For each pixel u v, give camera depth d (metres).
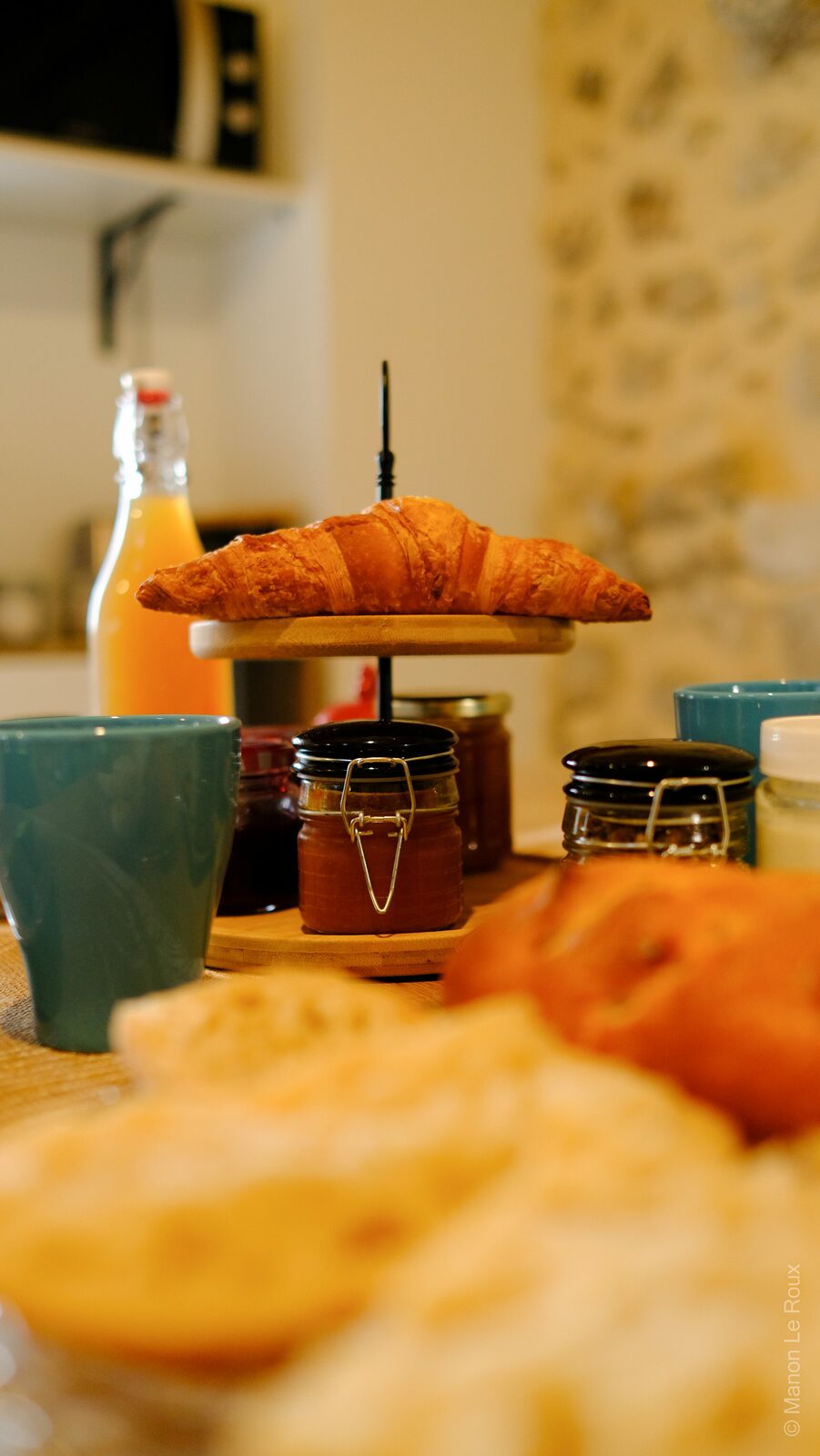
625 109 1.99
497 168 2.04
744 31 1.80
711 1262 0.22
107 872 0.50
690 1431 0.19
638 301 2.00
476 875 0.75
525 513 2.12
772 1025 0.36
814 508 1.76
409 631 0.64
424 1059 0.33
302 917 0.62
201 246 2.16
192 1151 0.29
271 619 0.65
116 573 0.79
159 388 0.80
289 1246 0.27
